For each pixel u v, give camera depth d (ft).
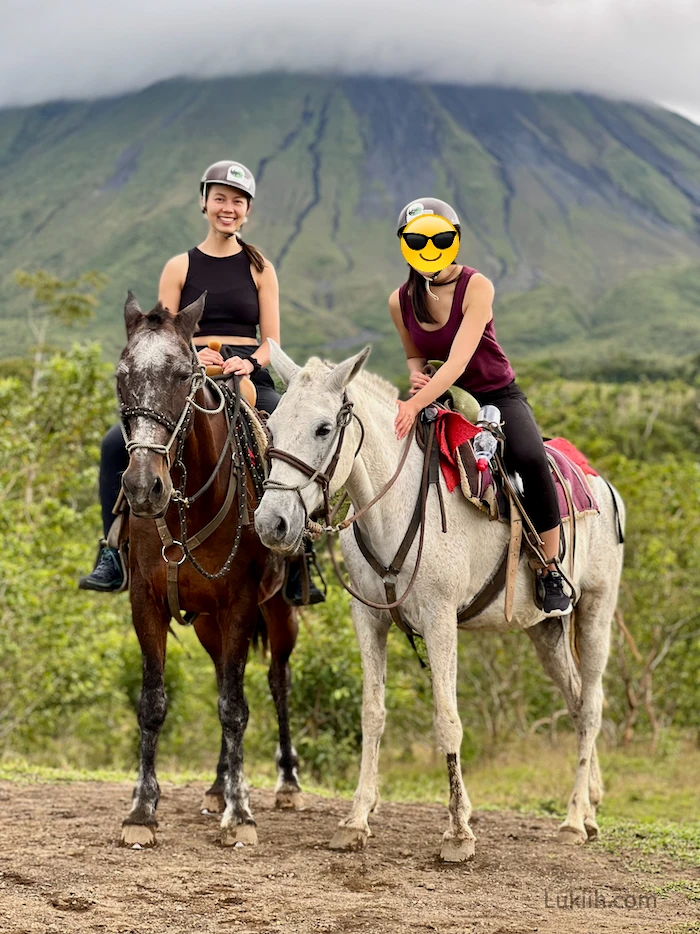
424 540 16.15
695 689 50.47
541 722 51.96
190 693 53.62
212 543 16.57
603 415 90.63
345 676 37.37
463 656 50.70
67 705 48.08
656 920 13.53
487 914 13.44
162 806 19.98
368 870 15.35
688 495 52.13
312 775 37.73
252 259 19.56
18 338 394.11
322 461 14.70
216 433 16.71
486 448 16.48
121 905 13.07
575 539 19.04
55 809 19.26
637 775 37.09
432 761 47.11
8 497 47.14
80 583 18.31
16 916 12.47
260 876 14.69
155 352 14.93
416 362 18.31
